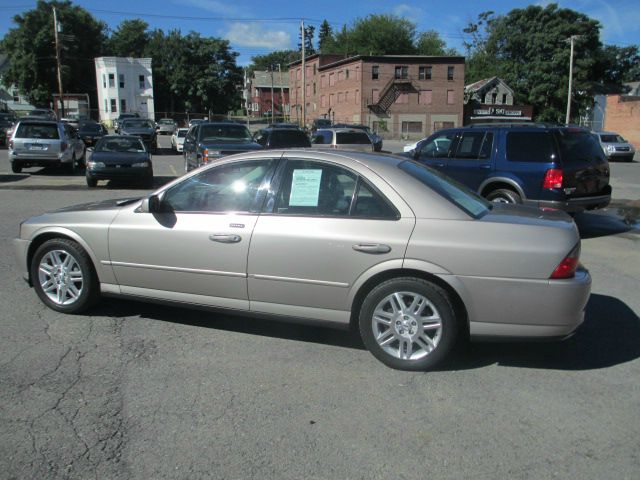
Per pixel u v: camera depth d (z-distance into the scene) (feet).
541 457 10.16
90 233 16.07
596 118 156.46
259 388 12.60
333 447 10.37
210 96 252.62
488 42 247.91
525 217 13.93
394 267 13.12
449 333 13.09
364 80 203.72
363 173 13.87
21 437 10.46
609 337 16.01
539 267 12.59
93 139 105.40
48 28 226.99
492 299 12.78
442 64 203.72
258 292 14.44
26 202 38.91
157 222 15.35
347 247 13.42
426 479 9.50
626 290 20.65
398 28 267.18
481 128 31.01
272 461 9.92
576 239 13.10
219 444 10.41
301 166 14.47
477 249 12.76
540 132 29.04
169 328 16.11
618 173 72.90
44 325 16.06
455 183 15.81
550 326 12.75
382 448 10.37
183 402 11.92
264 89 324.60
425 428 11.08
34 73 229.04
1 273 20.98
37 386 12.44
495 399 12.27
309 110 260.42
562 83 215.10
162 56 252.42
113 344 14.87
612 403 12.18
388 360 13.56
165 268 15.29
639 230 32.99
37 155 56.70
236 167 15.08
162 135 175.52
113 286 16.21
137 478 9.39
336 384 12.85
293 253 13.85
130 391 12.33
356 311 13.88
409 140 197.57
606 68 268.21
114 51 288.30
